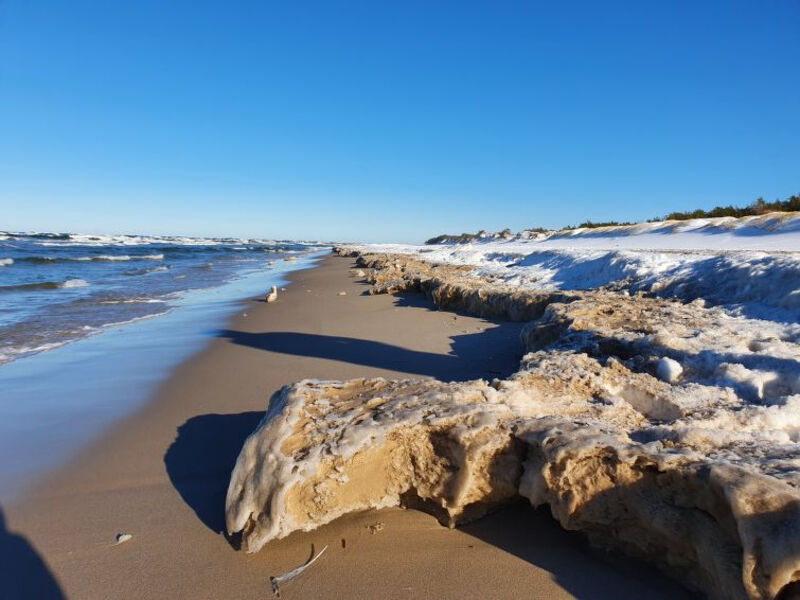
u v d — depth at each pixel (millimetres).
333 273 24969
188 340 8594
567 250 15586
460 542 2891
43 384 6113
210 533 3020
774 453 2650
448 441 3076
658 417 3717
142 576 2680
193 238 156125
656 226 21469
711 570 2266
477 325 9211
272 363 6883
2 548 2957
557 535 2916
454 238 63938
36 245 54906
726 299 7164
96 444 4363
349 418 3299
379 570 2676
